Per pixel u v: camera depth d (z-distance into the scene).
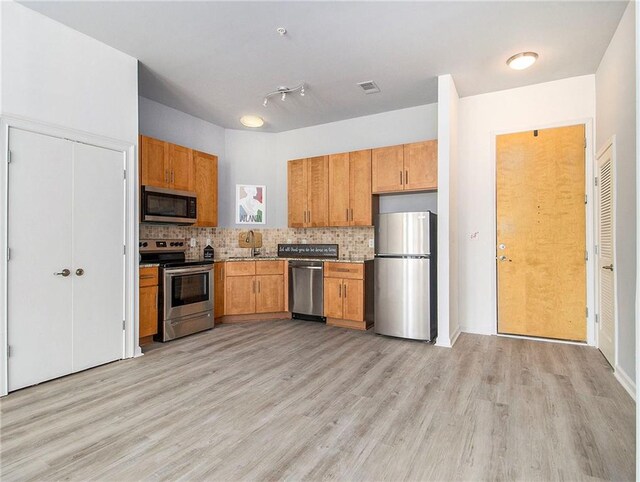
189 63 3.41
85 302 2.97
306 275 4.78
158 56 3.28
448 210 3.64
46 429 2.03
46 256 2.71
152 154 3.87
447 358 3.27
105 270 3.12
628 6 2.53
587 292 3.68
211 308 4.37
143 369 3.00
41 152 2.68
